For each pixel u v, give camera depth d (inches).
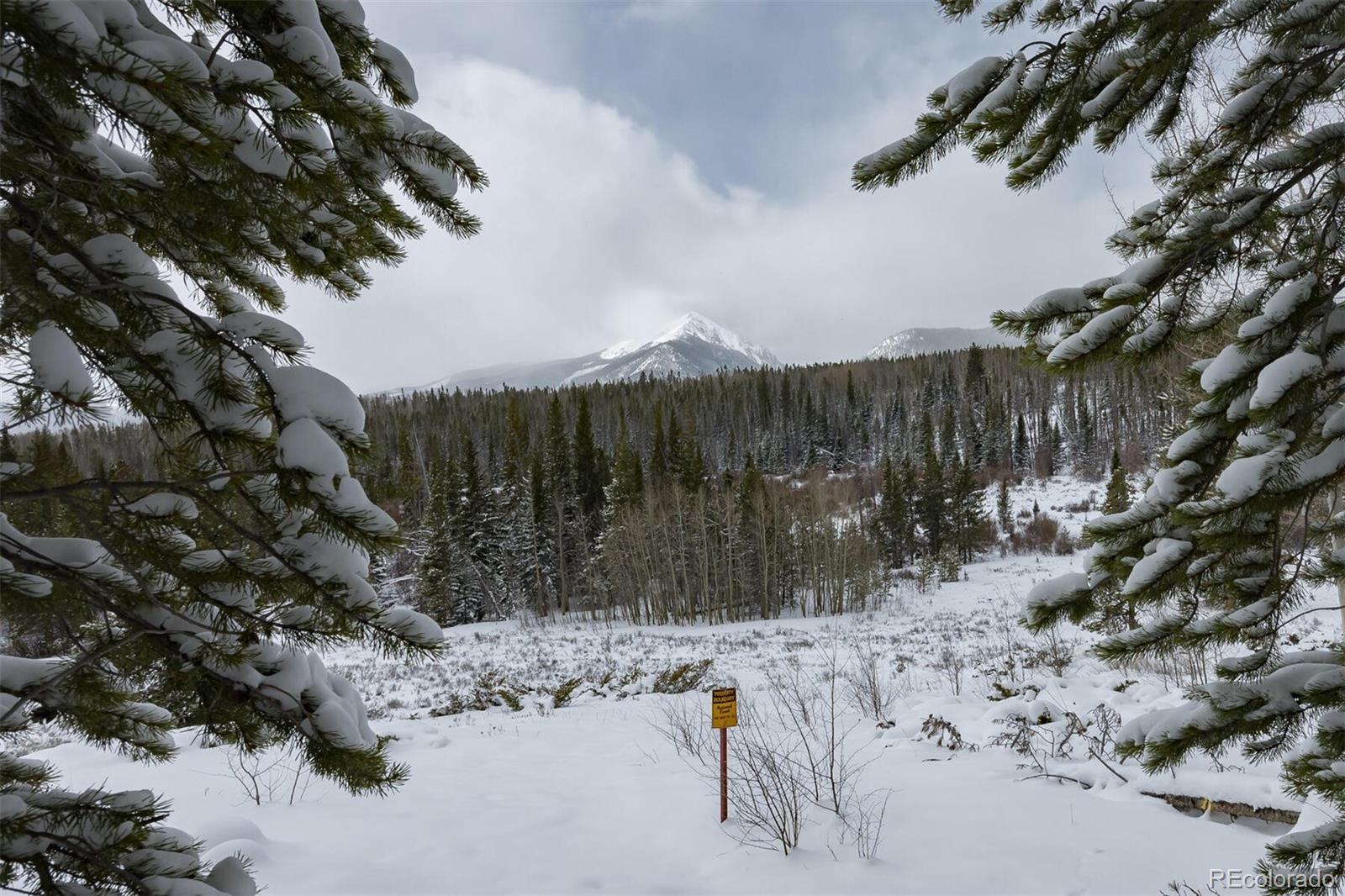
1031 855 169.6
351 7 96.1
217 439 78.3
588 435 1972.2
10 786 71.9
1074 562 1640.0
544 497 1834.4
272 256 97.8
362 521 75.5
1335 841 73.9
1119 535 86.6
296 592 81.6
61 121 76.4
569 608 1829.5
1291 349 76.5
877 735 294.4
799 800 215.0
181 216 89.2
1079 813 194.2
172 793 240.2
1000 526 2135.8
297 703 83.7
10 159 72.7
